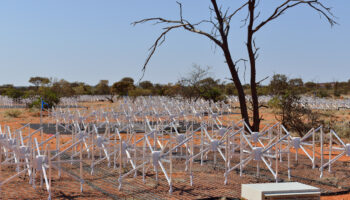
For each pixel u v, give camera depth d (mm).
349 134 17734
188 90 31094
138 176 9281
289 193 6145
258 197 6117
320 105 40594
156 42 15188
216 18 15172
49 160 7102
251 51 15406
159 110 24672
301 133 17516
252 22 15047
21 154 8359
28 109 36125
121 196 7457
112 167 10352
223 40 15188
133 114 20172
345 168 10805
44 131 19531
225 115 28109
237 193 7742
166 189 8062
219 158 12008
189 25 15359
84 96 60000
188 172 9820
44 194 7543
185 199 7273
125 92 63188
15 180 8742
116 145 10586
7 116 28656
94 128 10398
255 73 15633
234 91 50719
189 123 22047
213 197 7379
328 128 18281
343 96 70062
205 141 11812
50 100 33781
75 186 8242
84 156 12039
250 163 11344
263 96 46719
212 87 32875
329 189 8383
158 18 15250
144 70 14938
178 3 15125
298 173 9961
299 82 44938
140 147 11484
